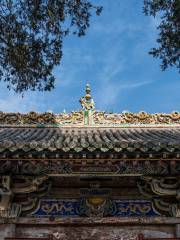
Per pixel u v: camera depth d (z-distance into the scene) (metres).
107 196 13.12
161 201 13.07
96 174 12.65
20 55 16.89
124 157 11.69
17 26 16.77
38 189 13.01
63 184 13.23
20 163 11.98
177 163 12.27
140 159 11.88
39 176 12.64
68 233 12.56
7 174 12.50
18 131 17.81
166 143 11.40
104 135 16.16
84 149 11.35
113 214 12.95
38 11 16.80
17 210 12.71
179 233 12.46
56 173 12.60
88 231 12.60
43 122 18.81
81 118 18.97
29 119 18.89
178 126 18.95
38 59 17.20
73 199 13.15
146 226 12.68
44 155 11.55
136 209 13.03
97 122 18.84
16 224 12.59
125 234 12.56
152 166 12.58
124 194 13.26
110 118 19.00
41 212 12.95
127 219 12.63
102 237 12.53
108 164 12.33
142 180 13.11
